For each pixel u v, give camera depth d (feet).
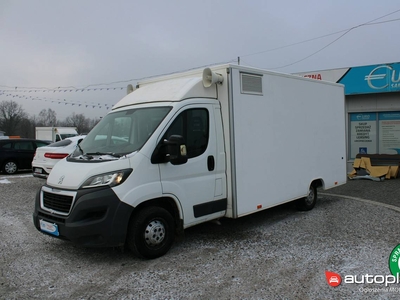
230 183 18.21
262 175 19.81
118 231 14.21
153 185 15.24
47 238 19.04
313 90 24.23
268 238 18.65
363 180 39.55
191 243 17.93
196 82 17.70
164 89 18.06
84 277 14.01
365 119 43.98
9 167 47.21
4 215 24.14
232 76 18.11
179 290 12.78
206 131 17.56
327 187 25.66
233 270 14.47
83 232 14.01
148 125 16.26
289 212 24.52
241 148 18.49
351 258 15.52
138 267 14.88
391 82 40.09
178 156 15.03
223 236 19.10
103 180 14.34
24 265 15.31
